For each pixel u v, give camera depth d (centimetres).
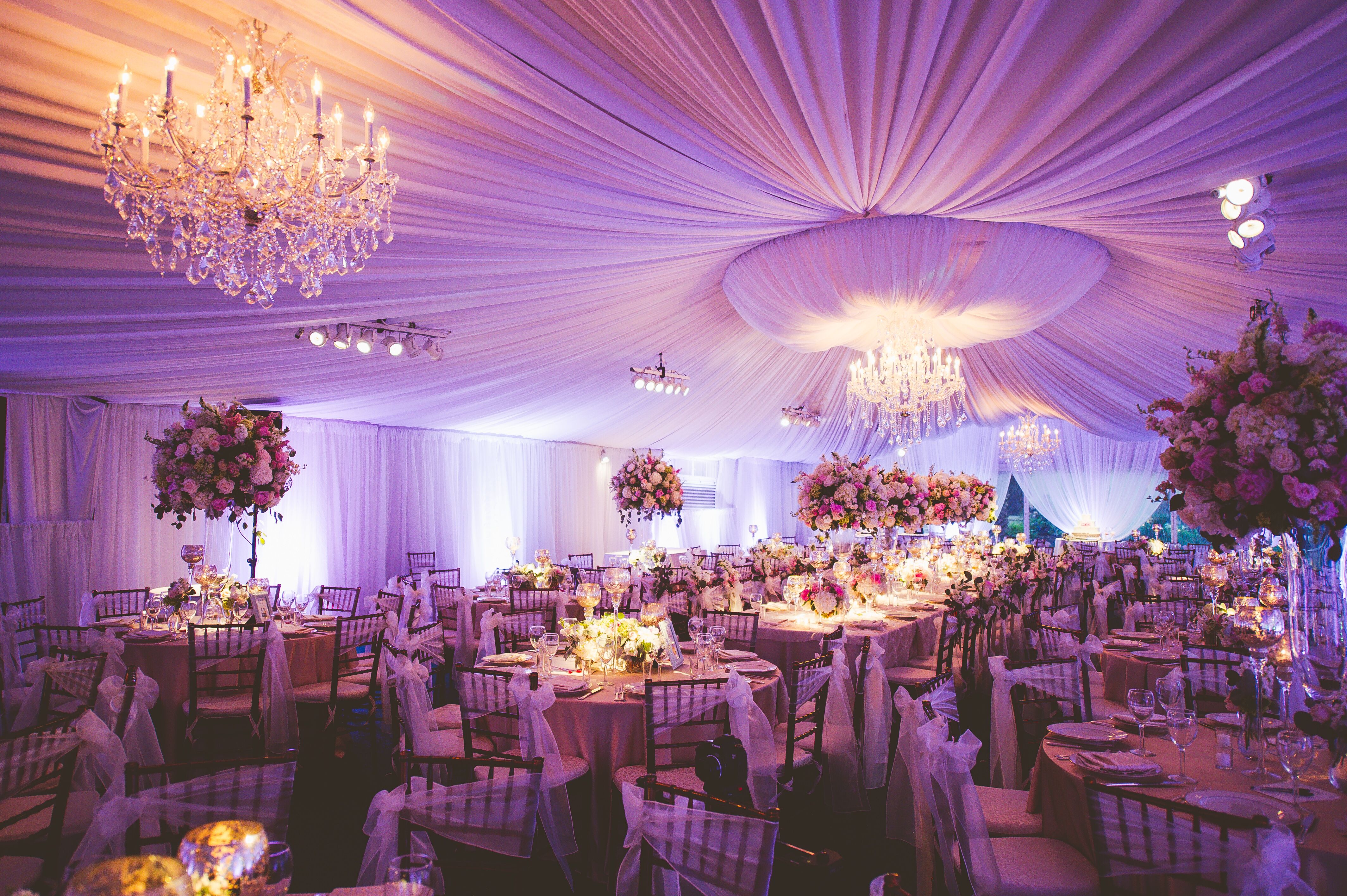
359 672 539
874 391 878
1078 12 340
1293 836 192
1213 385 276
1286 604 357
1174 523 1561
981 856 242
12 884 229
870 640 470
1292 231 512
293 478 956
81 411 752
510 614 721
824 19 344
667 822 198
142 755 371
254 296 540
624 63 372
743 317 776
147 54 328
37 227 410
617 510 1416
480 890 340
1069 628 529
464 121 405
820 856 361
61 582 725
